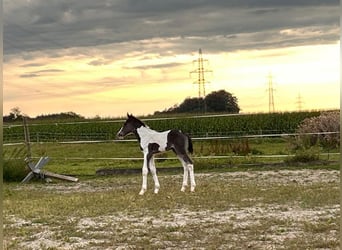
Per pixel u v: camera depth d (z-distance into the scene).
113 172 19.92
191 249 8.51
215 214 11.37
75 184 18.00
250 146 25.05
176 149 14.75
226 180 16.98
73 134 33.06
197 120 32.72
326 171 18.42
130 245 8.88
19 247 8.97
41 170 19.30
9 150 21.48
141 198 13.68
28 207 12.81
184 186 14.77
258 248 8.42
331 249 8.26
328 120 24.06
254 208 11.95
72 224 10.69
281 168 19.62
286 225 10.03
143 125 14.93
